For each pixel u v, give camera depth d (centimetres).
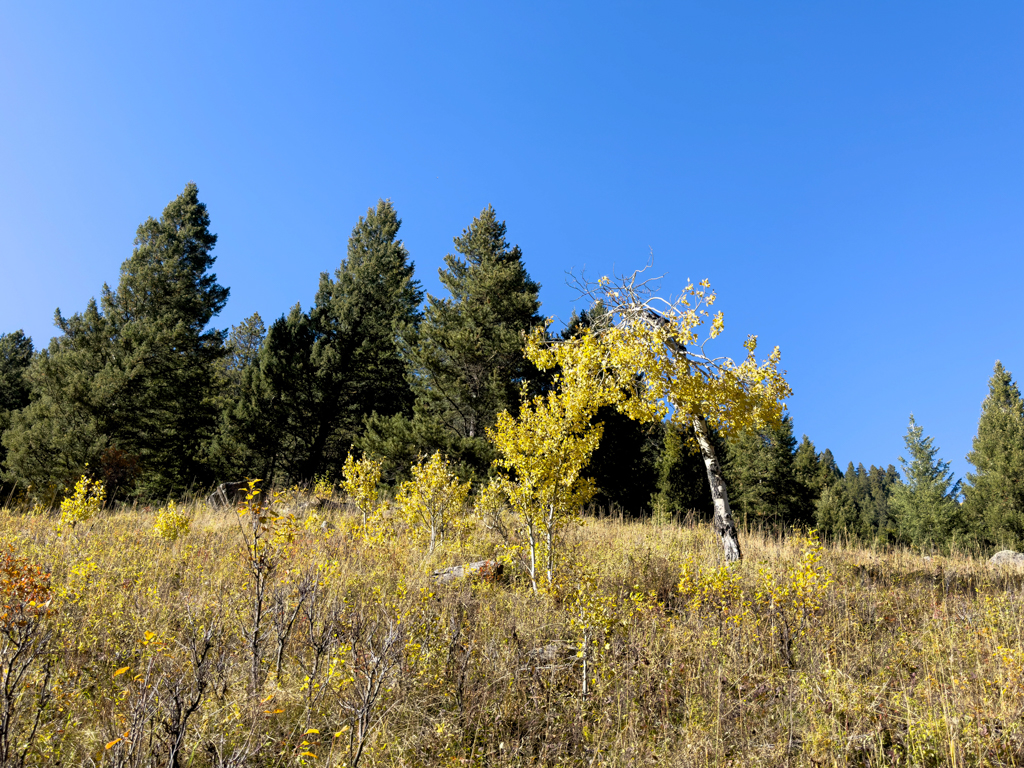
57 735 353
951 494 3103
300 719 386
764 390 1033
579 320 2422
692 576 705
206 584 649
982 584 882
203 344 2675
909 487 3266
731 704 454
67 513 988
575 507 877
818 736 386
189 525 999
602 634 533
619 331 1062
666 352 1041
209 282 2888
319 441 2772
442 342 2167
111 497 1995
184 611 559
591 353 1028
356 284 3294
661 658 536
